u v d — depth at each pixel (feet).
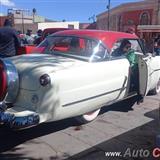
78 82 16.67
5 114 14.93
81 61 18.17
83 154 15.88
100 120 20.85
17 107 15.81
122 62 20.71
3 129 18.25
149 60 24.22
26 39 43.19
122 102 25.09
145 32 98.32
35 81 15.38
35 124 15.30
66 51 19.40
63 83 15.78
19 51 21.93
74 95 16.55
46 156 15.52
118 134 18.53
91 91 17.72
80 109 17.49
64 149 16.31
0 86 15.21
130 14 119.96
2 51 21.63
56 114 15.87
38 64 16.38
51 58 18.08
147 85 23.97
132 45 23.36
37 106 15.40
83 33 20.22
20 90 15.83
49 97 15.34
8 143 16.76
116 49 20.75
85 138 17.76
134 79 22.18
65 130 18.79
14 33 21.85
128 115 22.17
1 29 21.62
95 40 19.62
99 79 18.25
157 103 25.67
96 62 18.72
